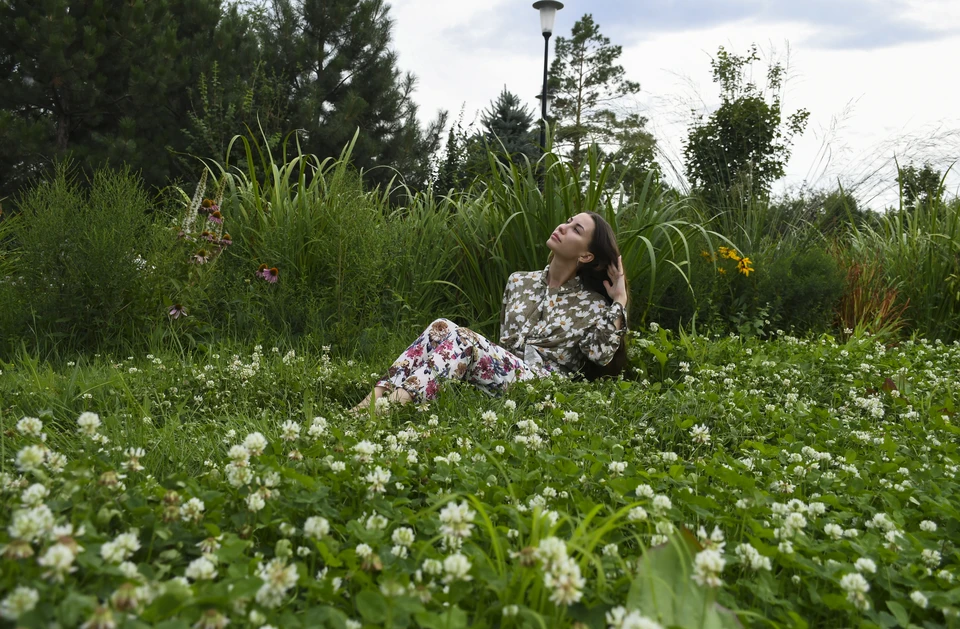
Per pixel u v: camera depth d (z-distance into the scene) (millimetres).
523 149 18781
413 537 1667
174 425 2766
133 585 1264
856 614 1635
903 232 8117
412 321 5398
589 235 4105
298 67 17406
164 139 14633
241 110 14094
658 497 1948
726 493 2238
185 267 4586
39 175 12734
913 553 1914
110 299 4219
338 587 1472
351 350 4871
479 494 2096
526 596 1482
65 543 1300
